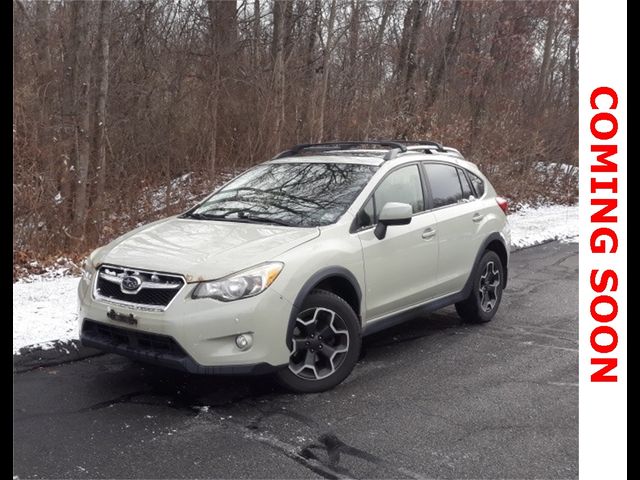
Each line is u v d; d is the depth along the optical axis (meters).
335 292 5.16
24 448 3.94
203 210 5.79
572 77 19.97
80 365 5.41
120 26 13.33
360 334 5.08
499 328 6.75
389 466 3.76
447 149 7.00
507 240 7.20
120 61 13.16
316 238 4.91
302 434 4.17
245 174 6.29
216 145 13.11
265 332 4.39
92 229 9.78
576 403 4.73
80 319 4.80
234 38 14.06
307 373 4.82
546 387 5.05
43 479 3.58
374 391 4.92
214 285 4.32
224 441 4.05
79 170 9.53
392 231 5.48
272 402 4.66
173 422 4.32
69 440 4.05
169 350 4.34
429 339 6.32
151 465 3.75
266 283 4.43
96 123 10.10
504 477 3.66
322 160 6.04
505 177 17.11
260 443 4.03
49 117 9.83
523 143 17.72
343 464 3.78
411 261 5.66
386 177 5.71
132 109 12.49
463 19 18.38
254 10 14.88
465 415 4.50
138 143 12.24
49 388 4.90
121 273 4.60
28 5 13.05
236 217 5.45
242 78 13.64
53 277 8.21
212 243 4.77
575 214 16.64
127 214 10.88
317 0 14.58
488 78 17.64
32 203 8.94
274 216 5.36
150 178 11.80
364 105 15.06
